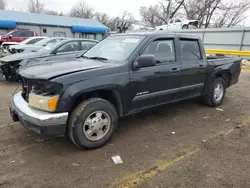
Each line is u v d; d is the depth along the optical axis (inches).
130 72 138.3
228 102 230.4
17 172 107.5
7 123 164.7
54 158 119.9
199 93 193.0
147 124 168.2
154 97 154.6
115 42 164.4
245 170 110.7
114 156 122.3
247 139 144.6
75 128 120.6
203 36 729.0
